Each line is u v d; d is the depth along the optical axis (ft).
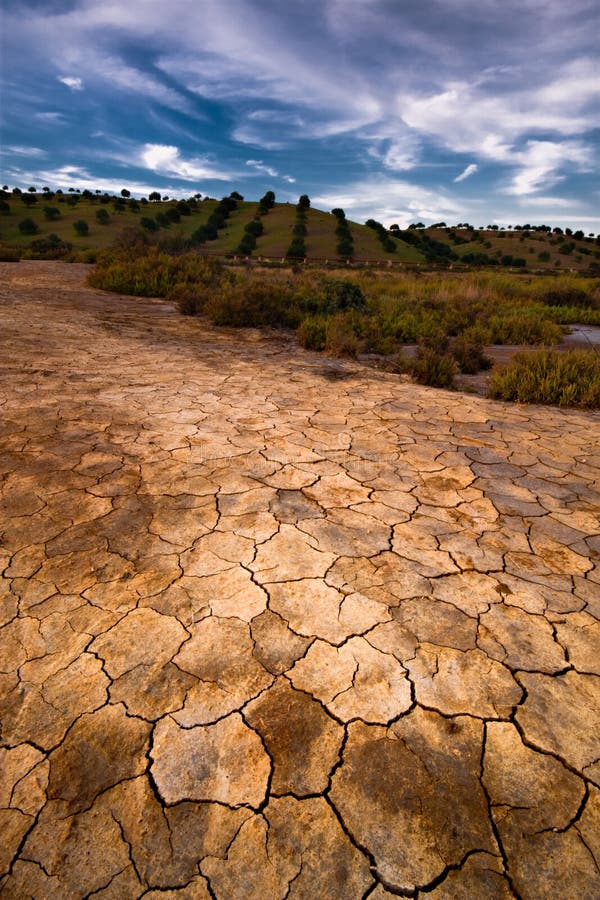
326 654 5.27
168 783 4.04
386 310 35.17
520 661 5.21
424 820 3.78
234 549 7.08
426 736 4.40
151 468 9.65
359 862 3.54
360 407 14.69
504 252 291.17
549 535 7.74
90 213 267.80
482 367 22.86
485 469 10.31
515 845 3.63
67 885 3.44
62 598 6.04
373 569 6.71
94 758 4.23
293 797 3.93
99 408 13.17
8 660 5.16
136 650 5.29
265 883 3.44
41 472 9.28
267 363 20.74
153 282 41.45
